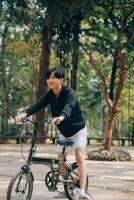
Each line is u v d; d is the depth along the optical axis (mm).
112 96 29391
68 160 15438
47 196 8469
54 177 7508
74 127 7375
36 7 23531
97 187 9844
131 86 44250
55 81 7246
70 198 7707
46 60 27312
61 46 25172
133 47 20578
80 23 23703
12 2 23125
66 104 7098
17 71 43812
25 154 18047
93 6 18391
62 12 19969
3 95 39875
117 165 14609
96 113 54688
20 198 7023
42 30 26172
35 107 7383
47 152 19547
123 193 9180
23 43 37000
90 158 16375
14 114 44750
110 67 39625
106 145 16719
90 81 48062
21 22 23703
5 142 28766
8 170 12531
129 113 47438
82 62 42188
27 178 7062
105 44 22062
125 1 17750
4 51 37781
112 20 17828
